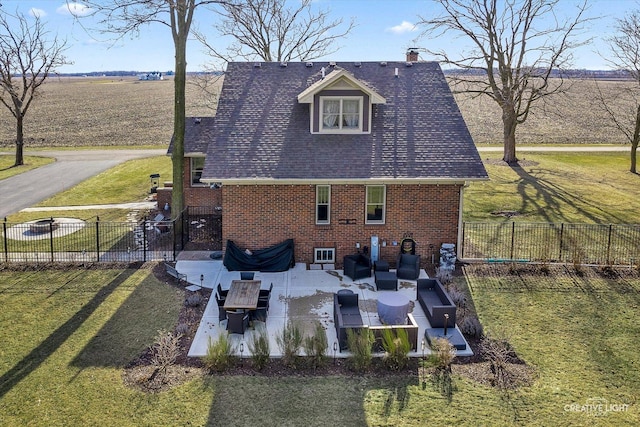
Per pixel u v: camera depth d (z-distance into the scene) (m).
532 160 42.34
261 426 10.30
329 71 22.09
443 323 14.02
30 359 12.70
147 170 39.19
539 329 14.43
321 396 11.30
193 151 25.09
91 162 43.31
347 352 13.09
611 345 13.55
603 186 33.44
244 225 18.81
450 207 18.89
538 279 17.86
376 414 10.69
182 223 21.33
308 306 15.77
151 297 16.34
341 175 18.14
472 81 38.84
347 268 18.14
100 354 12.97
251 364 12.55
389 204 18.77
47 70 43.62
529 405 11.02
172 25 21.64
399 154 18.94
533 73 40.56
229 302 14.15
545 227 24.31
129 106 90.56
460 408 10.90
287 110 20.31
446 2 36.19
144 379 11.82
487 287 17.25
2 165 42.28
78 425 10.31
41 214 27.03
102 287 17.08
